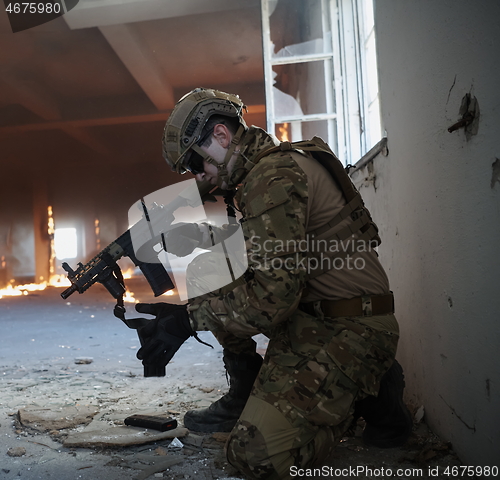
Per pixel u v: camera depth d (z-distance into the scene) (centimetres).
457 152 138
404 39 183
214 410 177
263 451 125
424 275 170
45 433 175
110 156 1480
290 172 132
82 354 332
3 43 768
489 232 121
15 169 1404
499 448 121
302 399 130
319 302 142
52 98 1053
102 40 786
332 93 399
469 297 135
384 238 221
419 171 171
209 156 147
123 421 185
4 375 268
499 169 115
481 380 129
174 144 147
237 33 789
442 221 152
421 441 160
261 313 127
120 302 165
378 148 221
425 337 171
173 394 224
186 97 148
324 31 404
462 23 131
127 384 245
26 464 149
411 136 178
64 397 221
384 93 215
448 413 153
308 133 430
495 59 115
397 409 157
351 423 153
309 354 136
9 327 474
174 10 605
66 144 1402
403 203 191
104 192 1683
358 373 135
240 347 173
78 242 1686
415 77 172
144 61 807
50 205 1617
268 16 424
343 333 138
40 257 1444
